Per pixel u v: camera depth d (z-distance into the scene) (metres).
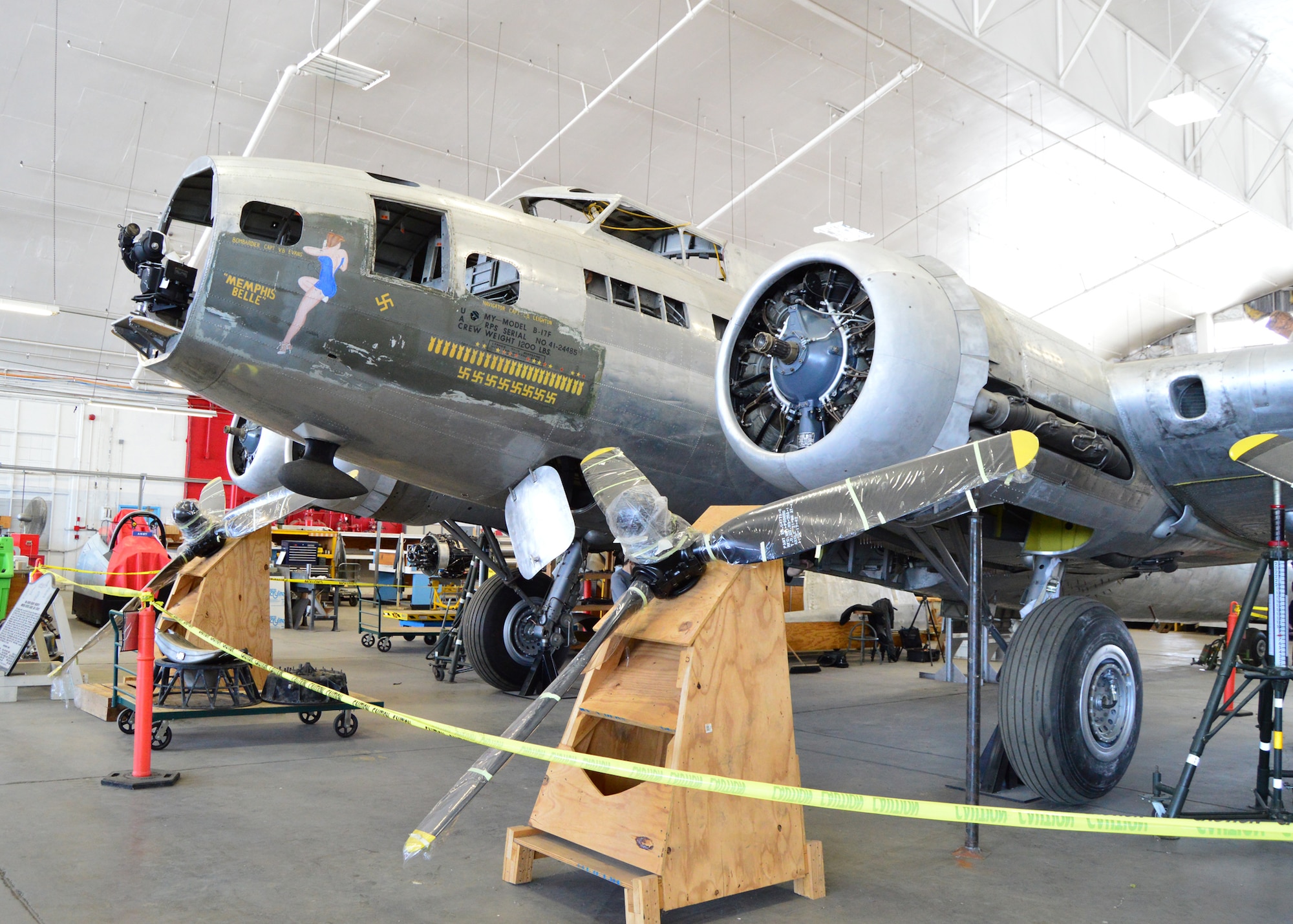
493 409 5.33
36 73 14.29
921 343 4.78
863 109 16.67
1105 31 17.38
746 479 6.43
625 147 17.98
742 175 19.23
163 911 3.17
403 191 5.30
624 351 5.77
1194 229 23.27
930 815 2.39
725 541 3.42
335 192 4.97
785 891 3.54
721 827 3.20
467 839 4.08
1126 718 5.03
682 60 15.99
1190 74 19.30
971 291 5.16
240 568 6.80
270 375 4.75
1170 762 6.25
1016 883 3.70
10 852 3.79
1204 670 12.71
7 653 7.93
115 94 14.90
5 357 24.62
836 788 5.27
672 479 6.19
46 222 17.69
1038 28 15.88
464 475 5.66
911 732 7.27
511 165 18.09
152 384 27.00
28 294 19.67
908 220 21.66
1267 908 3.46
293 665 11.32
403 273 5.76
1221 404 5.45
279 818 4.37
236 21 13.91
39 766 5.40
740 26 15.36
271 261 4.63
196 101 15.33
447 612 12.90
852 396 5.06
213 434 29.19
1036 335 5.64
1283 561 4.27
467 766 5.57
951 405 4.88
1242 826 2.22
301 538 19.98
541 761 5.80
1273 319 27.02
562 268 5.69
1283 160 23.06
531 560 5.61
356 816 4.43
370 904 3.28
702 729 3.20
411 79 15.61
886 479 3.28
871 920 3.25
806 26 15.52
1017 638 4.90
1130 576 7.86
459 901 3.33
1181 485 5.96
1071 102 16.55
